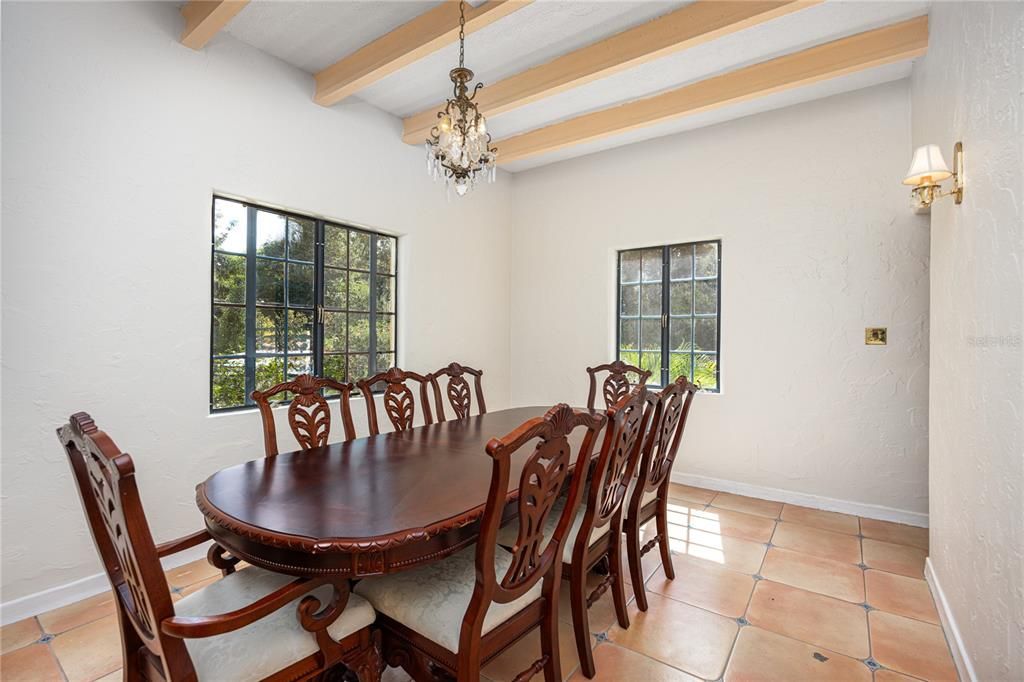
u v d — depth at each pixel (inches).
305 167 122.3
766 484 140.1
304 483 65.3
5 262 79.0
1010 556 51.2
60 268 84.5
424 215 155.9
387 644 57.7
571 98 133.0
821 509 131.8
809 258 133.3
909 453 121.3
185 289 100.6
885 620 80.7
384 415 144.5
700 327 154.3
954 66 75.0
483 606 49.3
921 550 106.2
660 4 96.7
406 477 67.9
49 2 82.7
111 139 90.1
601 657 72.2
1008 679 51.7
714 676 67.9
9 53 78.5
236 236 112.7
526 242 189.3
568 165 178.4
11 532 80.6
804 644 74.7
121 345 91.9
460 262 169.3
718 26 93.8
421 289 155.2
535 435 48.6
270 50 113.2
